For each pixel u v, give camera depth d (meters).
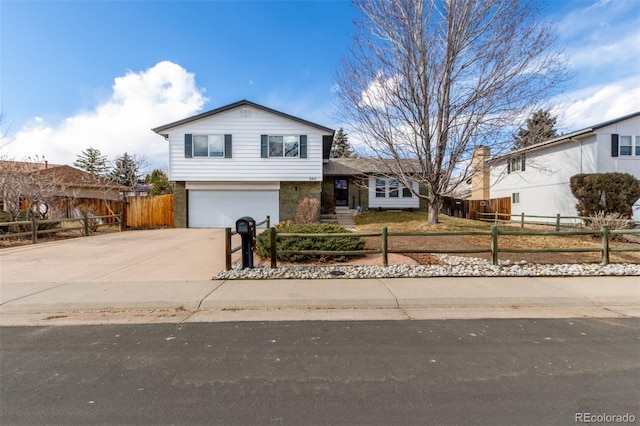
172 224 18.72
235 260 8.48
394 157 13.06
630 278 6.46
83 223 15.38
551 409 2.54
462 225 15.66
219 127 17.62
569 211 18.50
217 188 18.05
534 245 9.98
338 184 22.03
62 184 16.08
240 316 4.80
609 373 3.09
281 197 18.22
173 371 3.17
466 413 2.50
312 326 4.37
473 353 3.53
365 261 7.96
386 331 4.18
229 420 2.43
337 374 3.10
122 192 22.09
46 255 9.24
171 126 17.38
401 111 12.34
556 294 5.45
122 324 4.49
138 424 2.39
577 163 18.00
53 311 5.07
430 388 2.85
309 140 17.89
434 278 6.50
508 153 14.64
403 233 7.21
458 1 11.60
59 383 2.96
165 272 7.12
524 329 4.23
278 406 2.60
